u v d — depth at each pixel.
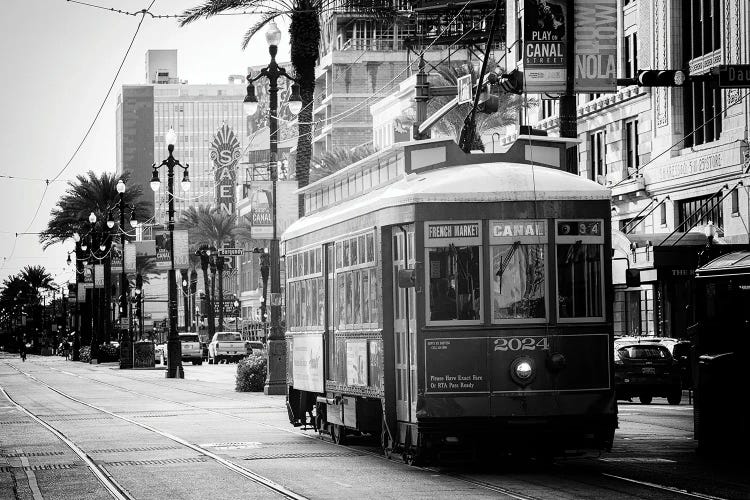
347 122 123.25
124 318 91.25
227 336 101.56
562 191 18.11
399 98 95.81
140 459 21.88
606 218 18.19
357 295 20.64
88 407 39.88
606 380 17.97
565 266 18.02
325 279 23.00
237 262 190.50
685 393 47.03
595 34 25.97
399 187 19.00
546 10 25.86
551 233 18.05
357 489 16.64
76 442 25.95
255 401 41.59
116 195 108.44
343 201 23.33
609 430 17.95
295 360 25.89
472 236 18.00
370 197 20.47
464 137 29.34
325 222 22.97
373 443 23.77
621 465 19.39
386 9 52.12
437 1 84.25
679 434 25.47
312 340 24.05
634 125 60.97
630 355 39.03
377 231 19.28
